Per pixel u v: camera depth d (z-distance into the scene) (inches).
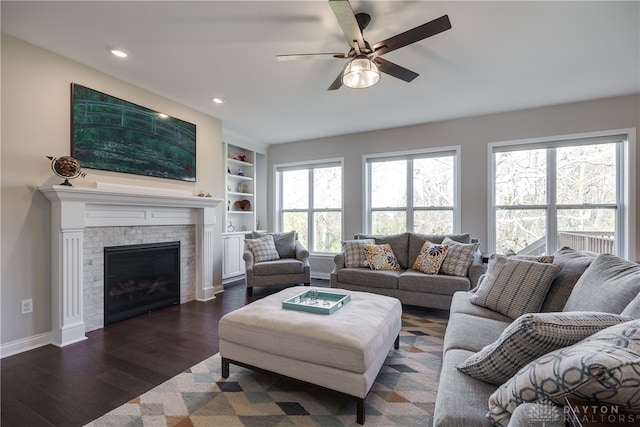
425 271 138.9
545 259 89.4
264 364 73.7
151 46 99.3
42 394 73.5
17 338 95.4
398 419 64.6
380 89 132.2
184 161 149.9
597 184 146.2
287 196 230.8
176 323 122.1
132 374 82.7
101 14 83.3
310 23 87.6
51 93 102.6
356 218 200.5
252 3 79.2
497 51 102.0
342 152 205.5
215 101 145.3
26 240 97.3
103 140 116.6
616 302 54.4
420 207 184.4
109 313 120.0
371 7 80.4
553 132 150.9
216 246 173.2
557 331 38.0
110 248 120.6
